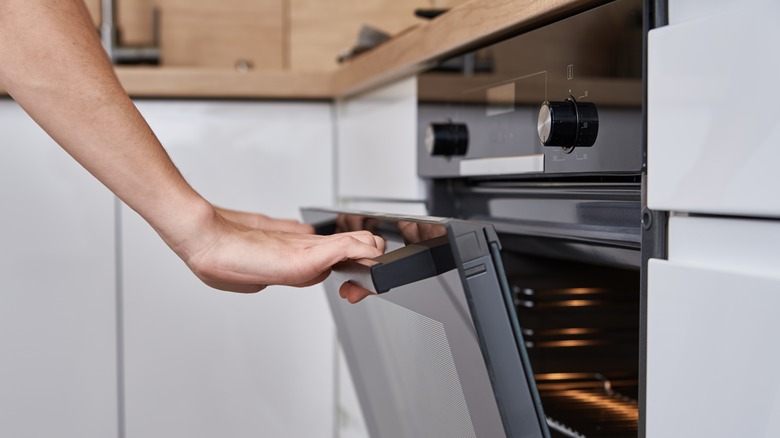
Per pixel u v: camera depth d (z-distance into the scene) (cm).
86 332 161
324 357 171
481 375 66
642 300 62
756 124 49
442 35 100
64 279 161
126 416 164
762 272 50
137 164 68
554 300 108
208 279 73
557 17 77
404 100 123
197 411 166
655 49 59
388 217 71
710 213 55
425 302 72
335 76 159
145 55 198
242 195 168
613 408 102
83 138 68
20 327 159
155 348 164
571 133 72
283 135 169
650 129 60
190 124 166
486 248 61
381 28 221
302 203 170
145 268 163
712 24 53
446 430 84
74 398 161
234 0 220
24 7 67
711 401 53
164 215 68
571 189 82
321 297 170
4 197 158
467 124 99
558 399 105
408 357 87
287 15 222
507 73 88
